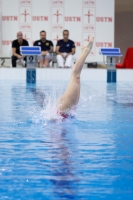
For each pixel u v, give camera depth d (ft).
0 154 20.68
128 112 35.55
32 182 16.29
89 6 90.74
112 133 26.21
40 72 75.92
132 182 16.33
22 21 90.17
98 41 91.40
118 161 19.47
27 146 22.45
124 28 117.80
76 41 91.15
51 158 19.92
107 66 75.61
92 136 25.18
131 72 78.18
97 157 20.17
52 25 90.63
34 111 34.76
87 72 77.36
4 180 16.52
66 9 90.48
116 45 118.21
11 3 89.76
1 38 89.92
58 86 61.31
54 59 84.53
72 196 14.82
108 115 33.71
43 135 25.35
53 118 31.14
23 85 63.36
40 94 49.37
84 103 41.68
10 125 28.63
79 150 21.58
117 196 14.83
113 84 68.90
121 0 117.70
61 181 16.42
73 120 30.86
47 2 90.17
